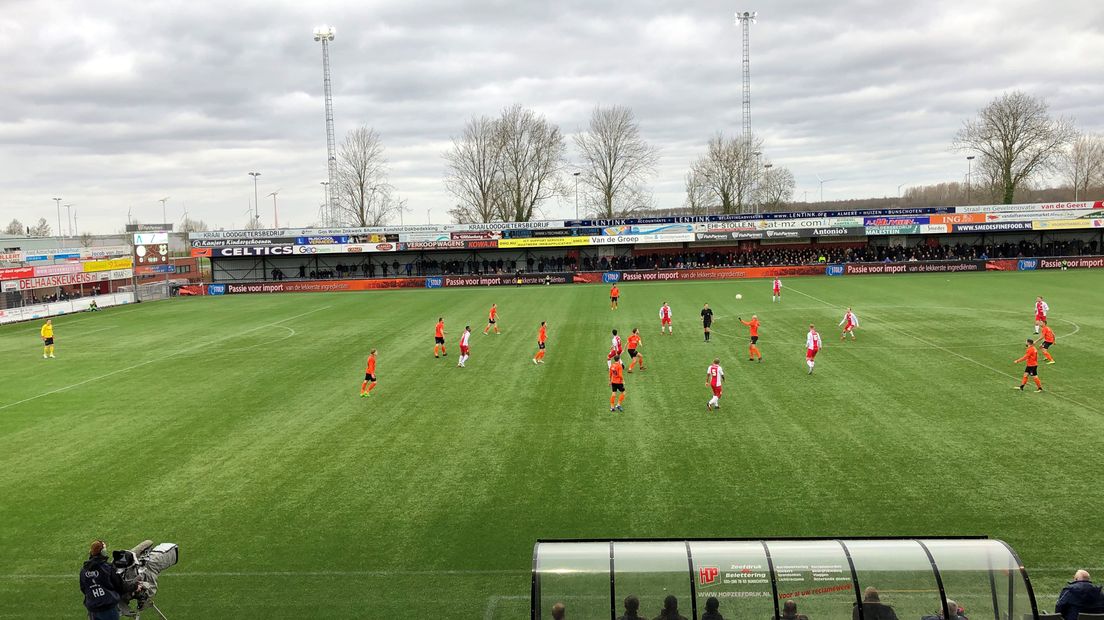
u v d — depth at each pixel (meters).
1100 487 16.69
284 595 13.19
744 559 10.32
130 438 22.94
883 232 76.00
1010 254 75.69
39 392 29.81
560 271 76.94
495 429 22.70
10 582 13.89
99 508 17.27
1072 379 26.80
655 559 10.37
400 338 41.09
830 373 29.00
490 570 13.84
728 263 77.19
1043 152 86.88
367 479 18.69
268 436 22.70
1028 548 13.95
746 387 27.08
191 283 77.06
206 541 15.38
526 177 98.56
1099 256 70.50
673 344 36.44
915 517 15.41
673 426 22.41
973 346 33.69
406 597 13.02
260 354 37.31
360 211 100.56
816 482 17.50
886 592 10.16
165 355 37.88
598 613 10.21
